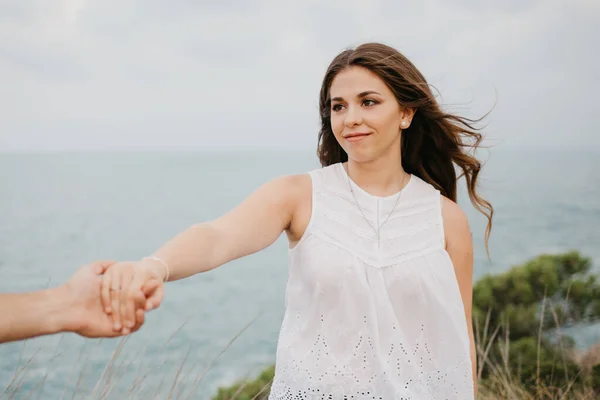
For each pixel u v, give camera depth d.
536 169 138.00
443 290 1.98
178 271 1.38
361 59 1.94
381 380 1.85
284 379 1.87
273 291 35.06
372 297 1.88
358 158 1.97
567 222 57.41
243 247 1.69
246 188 136.62
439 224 2.05
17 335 1.07
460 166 2.39
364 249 1.93
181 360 2.50
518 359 4.87
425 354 1.95
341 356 1.85
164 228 70.25
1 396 2.29
